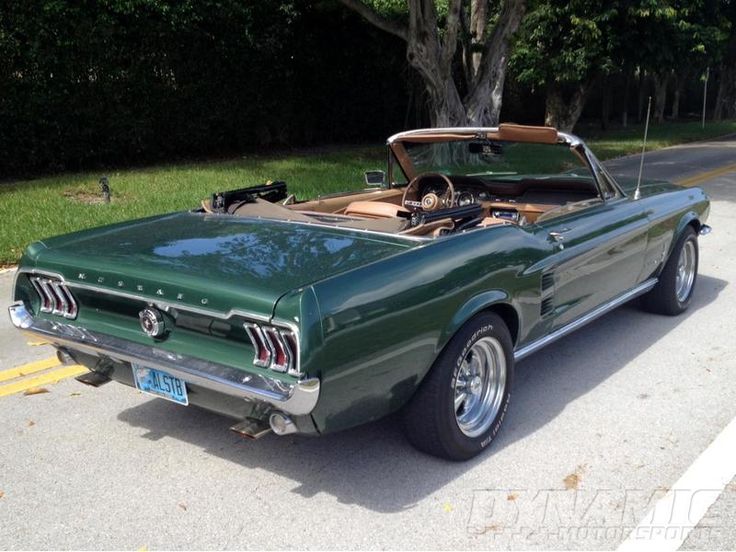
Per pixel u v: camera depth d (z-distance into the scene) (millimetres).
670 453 3740
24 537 3043
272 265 3148
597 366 4934
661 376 4766
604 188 4945
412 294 3139
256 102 17219
